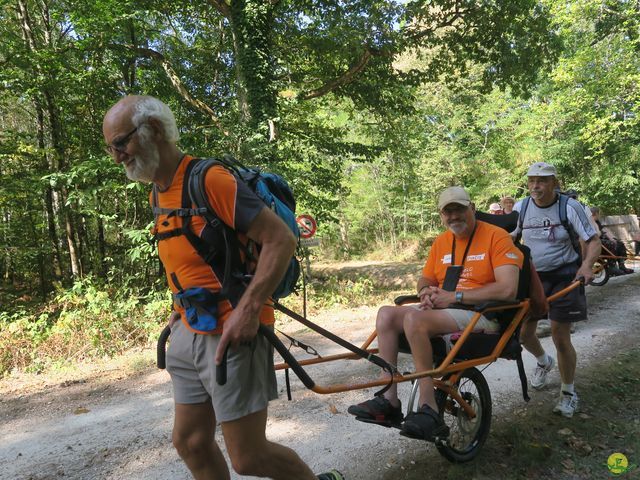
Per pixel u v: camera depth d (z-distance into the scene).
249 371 1.88
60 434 3.80
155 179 1.93
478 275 3.21
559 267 4.26
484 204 22.45
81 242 15.32
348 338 6.50
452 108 22.05
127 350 6.46
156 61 12.55
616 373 4.57
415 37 12.91
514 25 12.62
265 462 1.97
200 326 1.87
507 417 3.73
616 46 16.69
